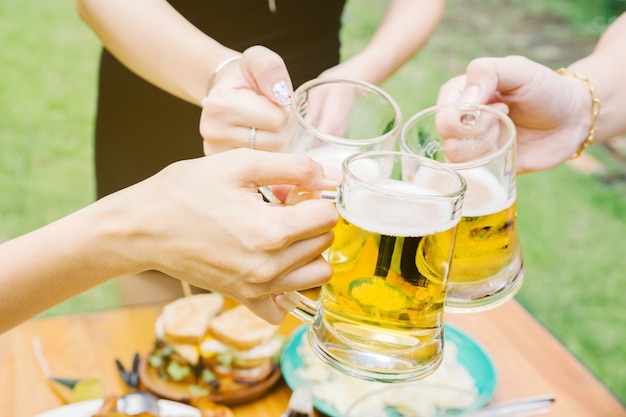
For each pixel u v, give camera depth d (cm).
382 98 71
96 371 94
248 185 62
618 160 296
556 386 96
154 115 122
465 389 93
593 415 92
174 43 93
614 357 204
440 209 57
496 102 86
